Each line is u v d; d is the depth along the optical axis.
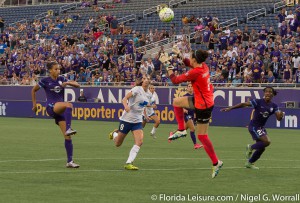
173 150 26.20
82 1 74.12
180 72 48.94
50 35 67.50
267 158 23.27
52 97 19.23
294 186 15.95
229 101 45.75
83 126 43.16
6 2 82.06
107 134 35.53
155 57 51.94
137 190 15.07
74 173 17.97
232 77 46.94
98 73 54.66
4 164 20.11
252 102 19.19
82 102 51.62
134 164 20.59
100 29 63.38
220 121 44.78
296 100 43.44
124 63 52.62
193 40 55.12
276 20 54.91
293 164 21.14
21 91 58.03
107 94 51.84
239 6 59.81
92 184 15.92
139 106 19.44
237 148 27.48
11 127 41.16
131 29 62.38
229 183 16.36
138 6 67.62
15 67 60.97
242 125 43.84
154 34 57.00
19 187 15.29
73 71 55.12
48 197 13.98
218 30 54.28
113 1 71.06
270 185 16.06
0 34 70.25
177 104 17.27
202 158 22.78
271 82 45.00
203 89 16.53
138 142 19.20
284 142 31.20
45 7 75.88
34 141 30.09
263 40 49.47
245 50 48.66
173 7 64.75
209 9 61.16
